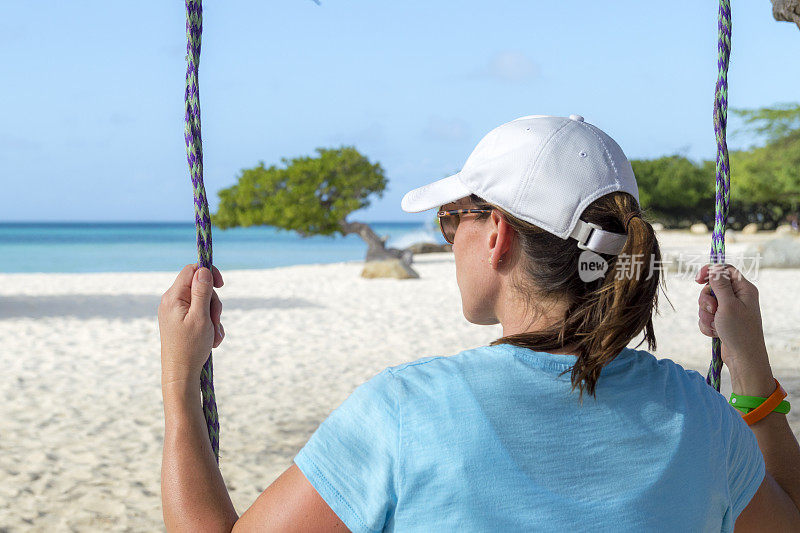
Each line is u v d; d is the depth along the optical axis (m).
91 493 3.89
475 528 0.90
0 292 13.62
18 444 4.68
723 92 1.37
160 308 1.18
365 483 0.93
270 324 9.98
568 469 0.93
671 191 45.97
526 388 0.96
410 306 11.94
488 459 0.91
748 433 1.14
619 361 1.05
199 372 1.15
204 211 1.20
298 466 0.95
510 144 1.07
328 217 22.69
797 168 34.62
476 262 1.10
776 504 1.17
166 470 1.06
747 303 1.33
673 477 0.97
